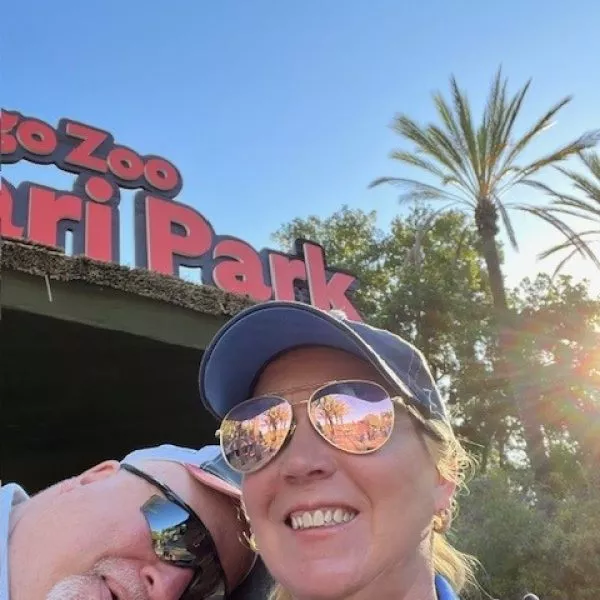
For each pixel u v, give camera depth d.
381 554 0.45
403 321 6.25
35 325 1.61
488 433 5.68
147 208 2.34
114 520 0.57
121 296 1.67
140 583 0.56
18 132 2.30
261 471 0.48
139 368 1.98
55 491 0.59
